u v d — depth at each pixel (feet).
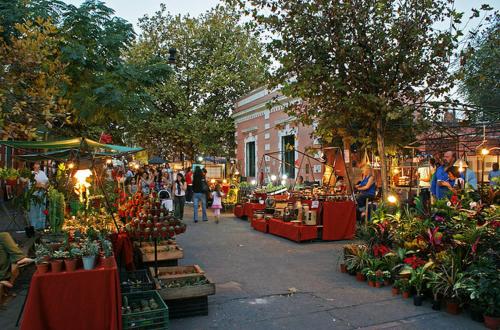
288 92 30.25
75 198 30.71
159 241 23.09
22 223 36.40
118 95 35.78
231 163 90.74
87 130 47.44
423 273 18.74
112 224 25.13
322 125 32.40
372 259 22.50
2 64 20.42
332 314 17.53
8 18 30.25
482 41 34.24
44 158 36.96
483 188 24.77
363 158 51.80
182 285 17.70
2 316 17.33
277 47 29.99
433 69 28.14
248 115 82.38
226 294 20.25
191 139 89.76
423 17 27.22
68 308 13.33
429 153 50.67
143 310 14.89
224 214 57.52
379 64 28.09
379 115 29.14
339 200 35.78
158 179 63.57
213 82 89.25
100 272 13.70
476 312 16.57
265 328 16.12
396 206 25.12
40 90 20.89
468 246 18.66
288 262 27.07
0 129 20.20
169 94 86.63
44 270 13.47
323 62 29.07
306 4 28.89
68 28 35.65
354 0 27.96
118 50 39.17
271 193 50.44
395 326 16.21
